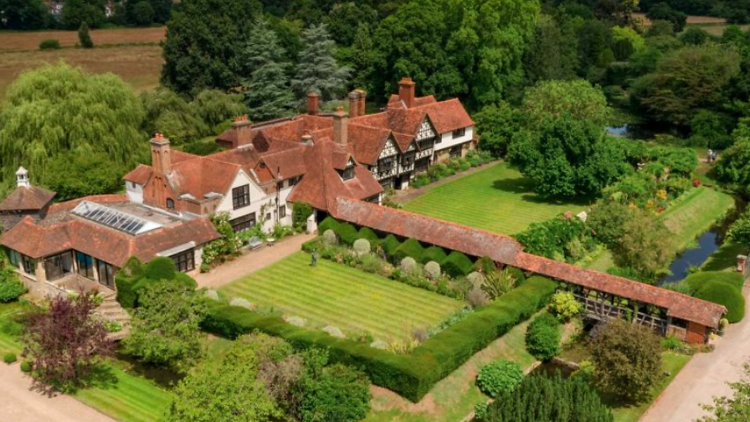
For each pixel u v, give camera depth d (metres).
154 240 50.34
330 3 138.12
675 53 107.00
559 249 55.00
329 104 99.06
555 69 100.88
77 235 51.50
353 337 43.66
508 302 45.16
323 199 61.09
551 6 162.38
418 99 87.06
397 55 97.38
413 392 37.06
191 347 39.66
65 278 51.53
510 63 98.56
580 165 68.75
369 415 36.66
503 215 67.00
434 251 53.41
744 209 74.06
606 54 133.62
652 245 56.06
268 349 36.62
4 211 54.31
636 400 38.16
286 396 35.66
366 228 57.66
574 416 29.98
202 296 43.66
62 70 69.19
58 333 36.91
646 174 72.88
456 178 79.94
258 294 49.78
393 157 72.62
